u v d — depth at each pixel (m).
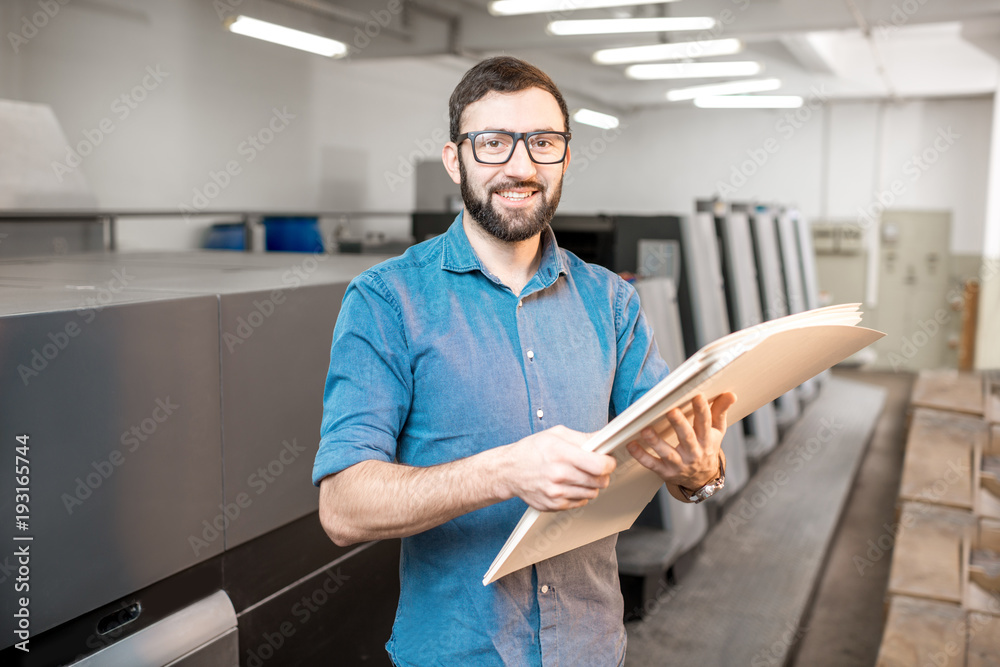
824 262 10.59
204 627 1.43
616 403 1.27
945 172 10.02
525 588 1.12
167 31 5.55
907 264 10.26
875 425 6.62
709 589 3.27
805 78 9.35
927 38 9.04
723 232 4.79
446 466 0.97
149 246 5.61
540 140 1.07
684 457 0.96
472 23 6.93
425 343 1.09
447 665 1.12
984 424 4.02
